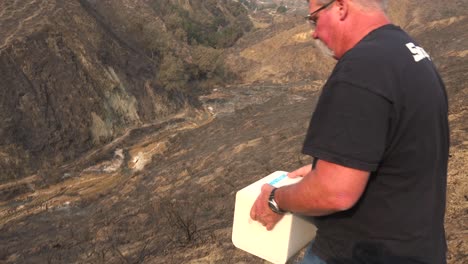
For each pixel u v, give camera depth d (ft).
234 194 35.99
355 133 4.88
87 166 72.38
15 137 69.77
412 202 5.24
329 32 5.77
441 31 144.15
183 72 109.40
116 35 110.01
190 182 47.21
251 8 451.94
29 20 86.69
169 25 181.37
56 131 75.25
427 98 5.09
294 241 6.50
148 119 93.66
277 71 159.94
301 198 5.45
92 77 87.25
